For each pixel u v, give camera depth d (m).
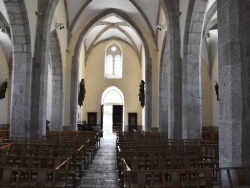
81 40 25.22
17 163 7.23
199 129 13.86
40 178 5.12
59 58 22.34
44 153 8.18
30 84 14.59
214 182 8.00
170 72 15.30
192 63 14.22
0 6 17.75
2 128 23.48
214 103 24.66
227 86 6.50
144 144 11.13
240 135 6.14
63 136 15.27
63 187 5.79
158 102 24.69
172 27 15.45
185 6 14.24
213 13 19.30
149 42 25.50
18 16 13.79
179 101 14.87
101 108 34.78
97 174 9.88
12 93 14.45
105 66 35.91
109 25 31.56
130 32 32.91
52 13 16.08
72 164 8.31
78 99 27.97
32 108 14.85
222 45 6.79
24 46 14.41
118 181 8.73
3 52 23.80
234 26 6.42
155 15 24.19
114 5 24.62
